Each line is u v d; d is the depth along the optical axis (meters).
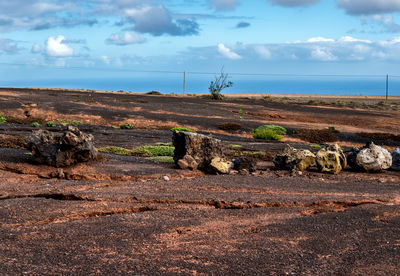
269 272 5.23
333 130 29.41
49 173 10.92
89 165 12.04
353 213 8.22
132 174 11.27
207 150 12.71
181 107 39.97
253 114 38.59
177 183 10.51
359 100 80.12
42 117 28.08
